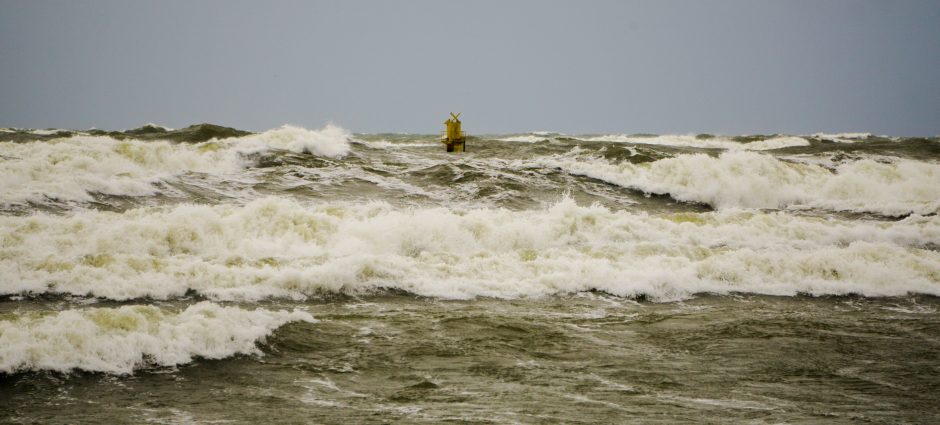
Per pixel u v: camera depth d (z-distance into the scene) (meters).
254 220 54.56
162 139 102.19
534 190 79.56
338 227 55.56
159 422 24.92
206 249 50.16
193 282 41.94
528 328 38.59
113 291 40.03
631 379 31.52
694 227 63.09
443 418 26.02
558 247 56.81
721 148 123.88
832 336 39.62
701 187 83.88
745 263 52.66
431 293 44.66
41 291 39.38
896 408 29.20
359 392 28.73
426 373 31.30
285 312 37.31
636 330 39.50
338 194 72.38
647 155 96.38
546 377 31.33
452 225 56.69
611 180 85.88
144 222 50.09
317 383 29.61
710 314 43.56
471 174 83.12
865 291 50.47
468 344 35.44
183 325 32.50
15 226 47.72
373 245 53.94
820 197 86.75
